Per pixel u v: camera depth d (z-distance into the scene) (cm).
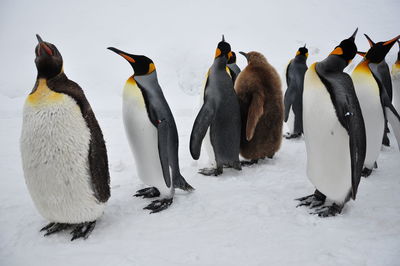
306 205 380
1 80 1406
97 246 300
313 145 348
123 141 730
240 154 545
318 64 340
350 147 313
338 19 2072
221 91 459
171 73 1496
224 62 461
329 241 301
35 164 287
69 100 285
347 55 328
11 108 1082
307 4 2312
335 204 360
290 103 684
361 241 298
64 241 309
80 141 289
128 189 445
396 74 609
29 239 312
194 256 280
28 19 2159
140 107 348
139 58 351
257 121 505
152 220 350
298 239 306
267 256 279
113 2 2417
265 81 513
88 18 2150
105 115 1016
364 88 445
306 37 1808
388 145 599
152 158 364
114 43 1823
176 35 1844
